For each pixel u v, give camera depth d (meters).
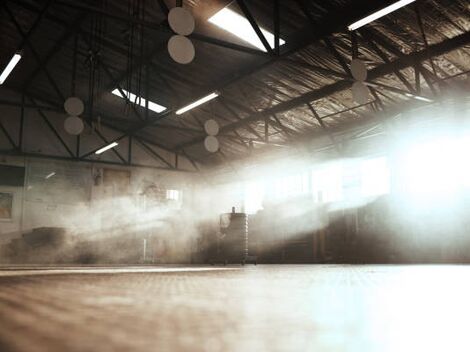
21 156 20.23
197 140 21.12
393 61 11.82
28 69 18.20
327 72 10.95
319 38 10.63
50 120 21.11
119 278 5.48
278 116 16.77
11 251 19.31
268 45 9.92
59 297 2.65
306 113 16.00
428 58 11.11
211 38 9.05
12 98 20.36
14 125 20.25
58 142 21.06
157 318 1.62
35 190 20.42
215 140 11.88
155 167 23.17
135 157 22.88
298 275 6.44
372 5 9.41
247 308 2.02
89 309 1.94
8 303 2.23
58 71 17.70
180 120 19.39
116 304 2.18
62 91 19.52
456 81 11.95
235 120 17.92
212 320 1.57
